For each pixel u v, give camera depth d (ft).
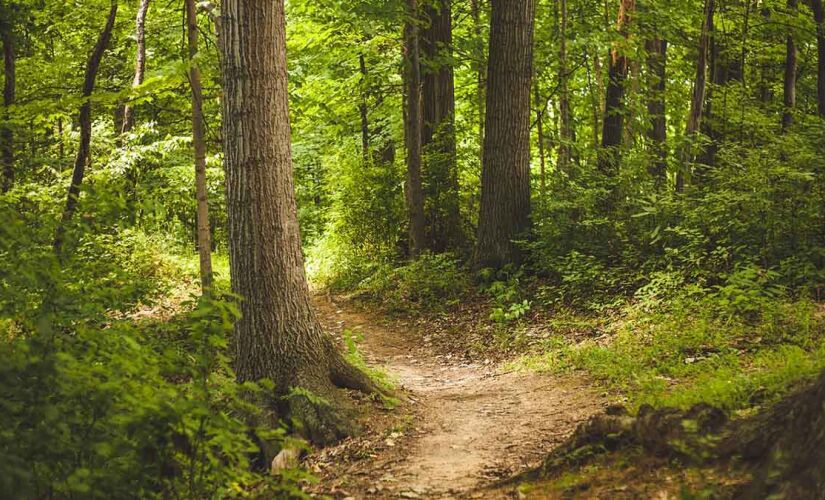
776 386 20.06
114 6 42.34
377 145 79.77
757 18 63.82
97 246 31.76
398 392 30.91
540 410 27.86
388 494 19.80
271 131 27.02
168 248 65.36
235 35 26.53
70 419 14.32
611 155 54.39
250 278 27.14
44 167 51.78
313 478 16.74
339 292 62.39
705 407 15.94
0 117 39.86
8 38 43.96
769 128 60.54
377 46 62.39
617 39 55.67
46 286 16.33
